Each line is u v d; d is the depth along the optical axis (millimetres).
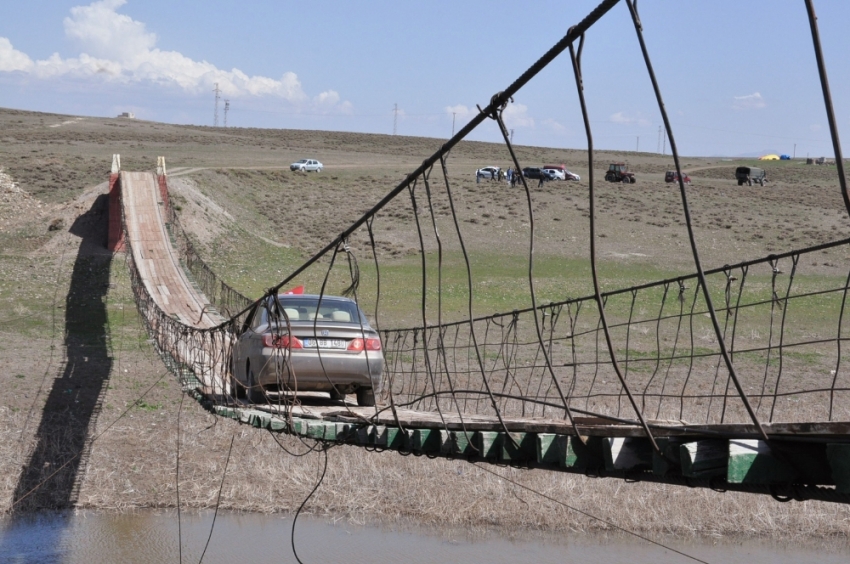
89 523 14836
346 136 154750
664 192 77438
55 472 16922
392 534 14328
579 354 27938
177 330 18219
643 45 3221
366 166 96625
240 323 12883
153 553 13242
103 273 40375
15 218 49938
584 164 125562
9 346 28109
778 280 43312
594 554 13414
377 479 16406
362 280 41906
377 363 11523
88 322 32375
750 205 71750
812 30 2600
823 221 64625
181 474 16906
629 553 13461
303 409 10500
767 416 18078
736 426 4238
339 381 11266
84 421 19984
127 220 41781
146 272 33688
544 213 62062
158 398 21922
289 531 14391
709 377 24797
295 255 48781
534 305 4398
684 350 28859
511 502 15391
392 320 33406
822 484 4195
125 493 16125
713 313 3314
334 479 16406
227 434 18906
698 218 63719
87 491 16172
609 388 22734
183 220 48812
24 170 64688
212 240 48031
